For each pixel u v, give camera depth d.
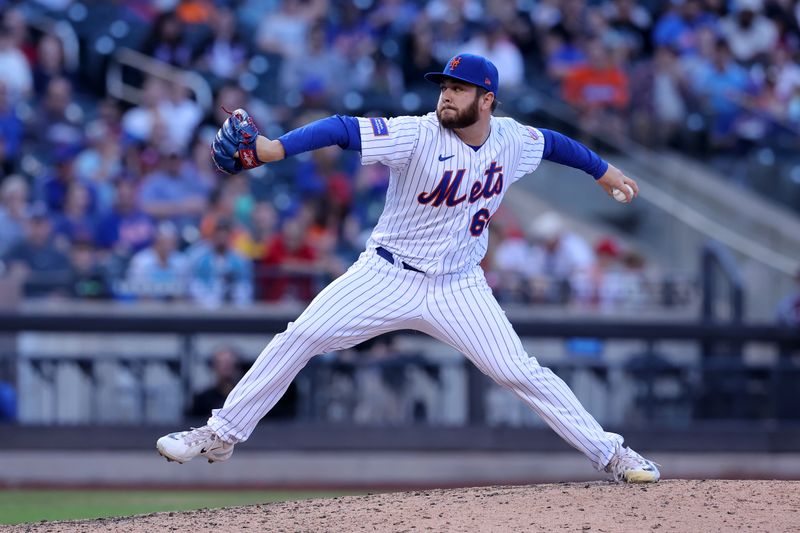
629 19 56.28
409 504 18.38
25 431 35.84
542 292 40.88
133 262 39.00
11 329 35.41
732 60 54.69
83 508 31.77
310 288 39.03
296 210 43.91
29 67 48.28
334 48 51.72
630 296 41.28
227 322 36.00
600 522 16.84
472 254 18.12
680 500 17.97
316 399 36.97
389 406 37.00
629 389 37.09
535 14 54.59
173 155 43.41
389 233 17.73
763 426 37.41
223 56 51.38
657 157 50.50
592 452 18.97
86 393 36.28
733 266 39.34
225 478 36.59
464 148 17.30
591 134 49.62
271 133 47.91
